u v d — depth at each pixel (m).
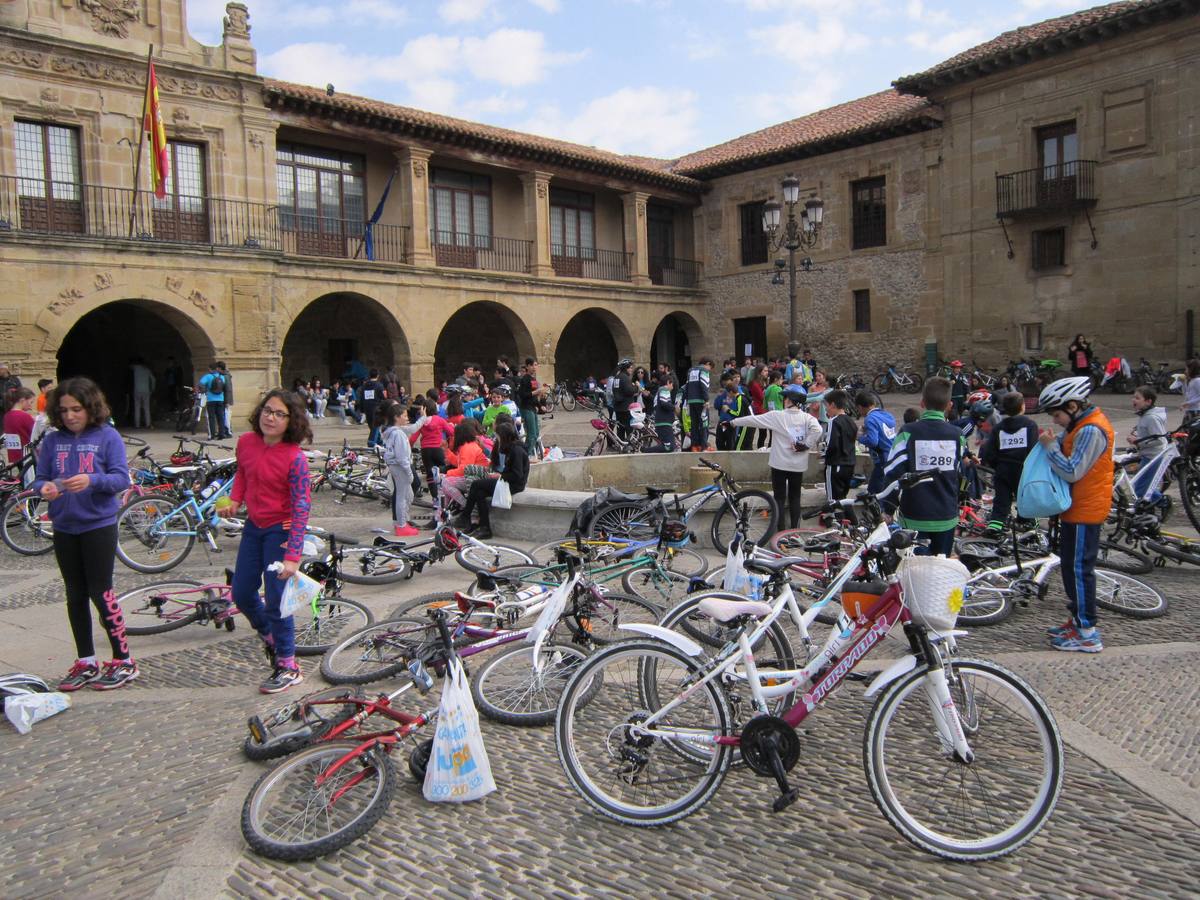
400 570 7.78
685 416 16.94
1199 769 4.14
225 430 20.09
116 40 21.25
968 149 27.55
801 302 32.69
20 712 4.94
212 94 22.70
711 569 7.82
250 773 4.33
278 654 5.45
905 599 3.63
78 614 5.52
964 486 10.14
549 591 5.68
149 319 26.17
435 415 12.51
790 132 34.19
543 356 30.12
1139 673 5.43
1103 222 24.72
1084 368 23.88
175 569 8.88
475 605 5.36
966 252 27.83
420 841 3.71
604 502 8.43
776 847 3.62
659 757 4.00
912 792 3.93
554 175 30.52
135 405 24.33
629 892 3.33
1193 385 12.99
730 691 4.09
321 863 3.56
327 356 29.06
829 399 9.23
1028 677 5.42
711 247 35.62
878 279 30.36
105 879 3.47
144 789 4.20
